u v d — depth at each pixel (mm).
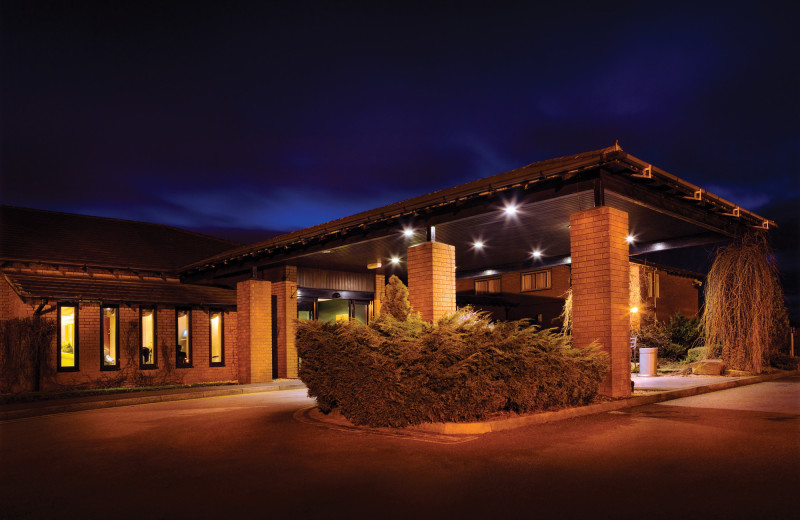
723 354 16594
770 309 16203
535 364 9039
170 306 21078
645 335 22328
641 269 26016
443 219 13531
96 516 5066
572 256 11273
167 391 16562
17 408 13352
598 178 10781
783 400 11016
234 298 22891
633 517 4559
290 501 5285
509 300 30312
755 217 15062
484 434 7996
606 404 9930
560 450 6898
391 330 9641
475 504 5008
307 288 21781
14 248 19547
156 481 6184
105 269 20844
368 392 8969
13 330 17516
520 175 11453
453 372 8250
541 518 4605
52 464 7262
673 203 12617
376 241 16016
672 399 11383
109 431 9805
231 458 7195
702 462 6148
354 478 6000
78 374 18625
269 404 13352
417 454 6988
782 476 5559
